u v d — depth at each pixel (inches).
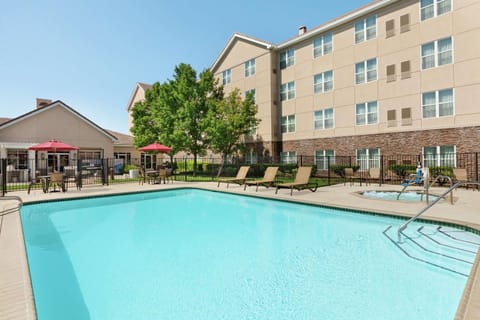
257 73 951.6
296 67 874.8
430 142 614.5
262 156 937.5
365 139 720.3
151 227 294.4
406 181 548.4
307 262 190.7
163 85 908.6
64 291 154.3
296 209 378.3
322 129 810.2
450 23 587.8
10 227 237.0
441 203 339.0
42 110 919.7
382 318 123.9
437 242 220.5
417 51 634.8
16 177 748.0
